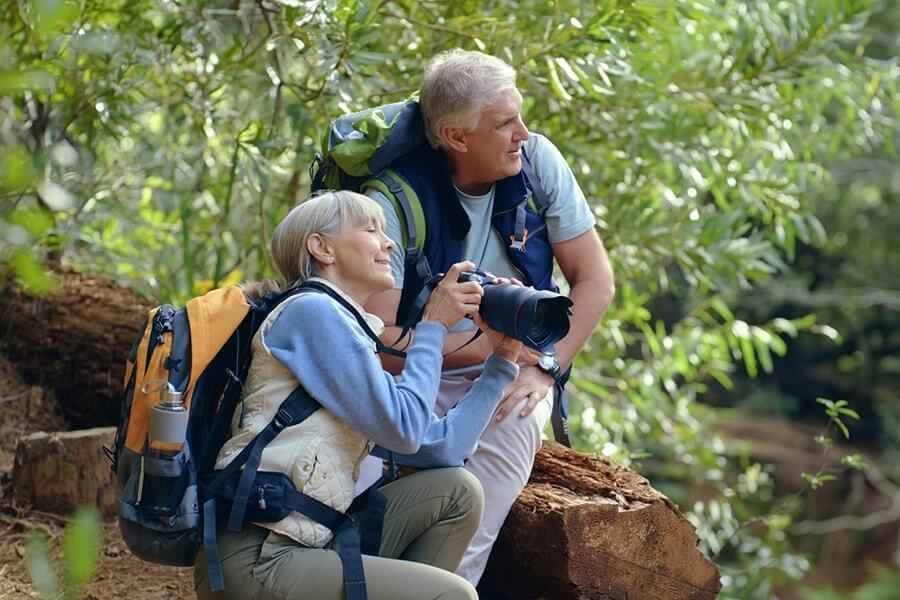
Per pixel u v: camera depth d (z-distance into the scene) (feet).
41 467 18.52
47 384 21.50
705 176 27.63
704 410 33.99
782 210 27.22
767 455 64.08
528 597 16.07
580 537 15.19
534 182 15.76
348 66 20.20
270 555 12.05
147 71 22.99
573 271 16.14
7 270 21.29
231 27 23.68
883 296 63.46
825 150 30.96
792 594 58.29
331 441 12.21
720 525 34.06
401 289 14.83
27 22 18.17
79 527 7.29
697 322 31.32
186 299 24.64
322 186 15.72
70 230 23.54
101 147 27.12
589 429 26.55
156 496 12.00
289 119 24.49
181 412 11.96
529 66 22.74
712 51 26.66
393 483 13.62
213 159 26.25
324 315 12.20
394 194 14.83
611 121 24.72
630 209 25.67
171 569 17.52
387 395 12.14
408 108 15.17
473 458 14.97
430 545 13.50
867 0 25.53
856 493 59.88
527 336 12.90
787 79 26.03
